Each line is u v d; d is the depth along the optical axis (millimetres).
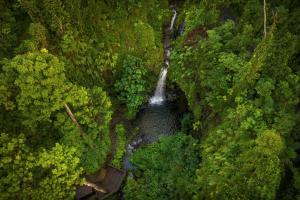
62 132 19094
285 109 18844
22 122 16828
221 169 18391
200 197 18578
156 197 20156
